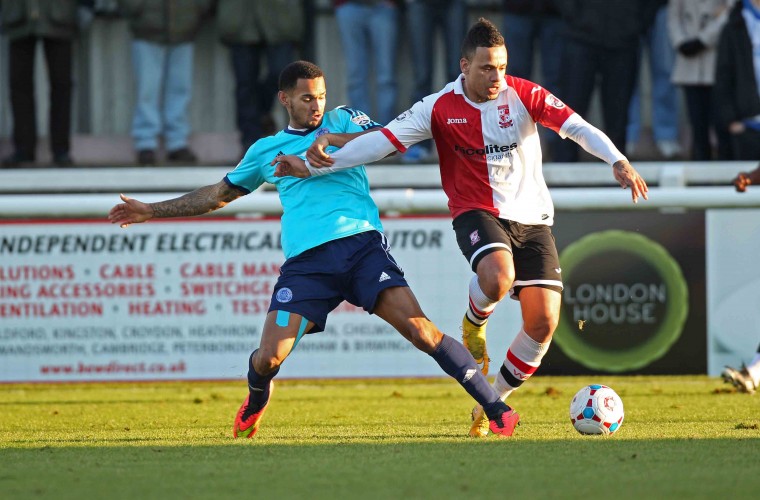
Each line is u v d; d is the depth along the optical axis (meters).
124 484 15.03
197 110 42.19
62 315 31.05
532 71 39.25
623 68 37.75
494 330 30.73
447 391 30.50
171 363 31.05
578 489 14.20
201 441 19.94
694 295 30.84
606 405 20.28
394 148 19.75
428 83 38.97
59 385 32.47
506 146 19.95
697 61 38.44
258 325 30.95
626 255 30.78
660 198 30.64
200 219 30.88
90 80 42.28
